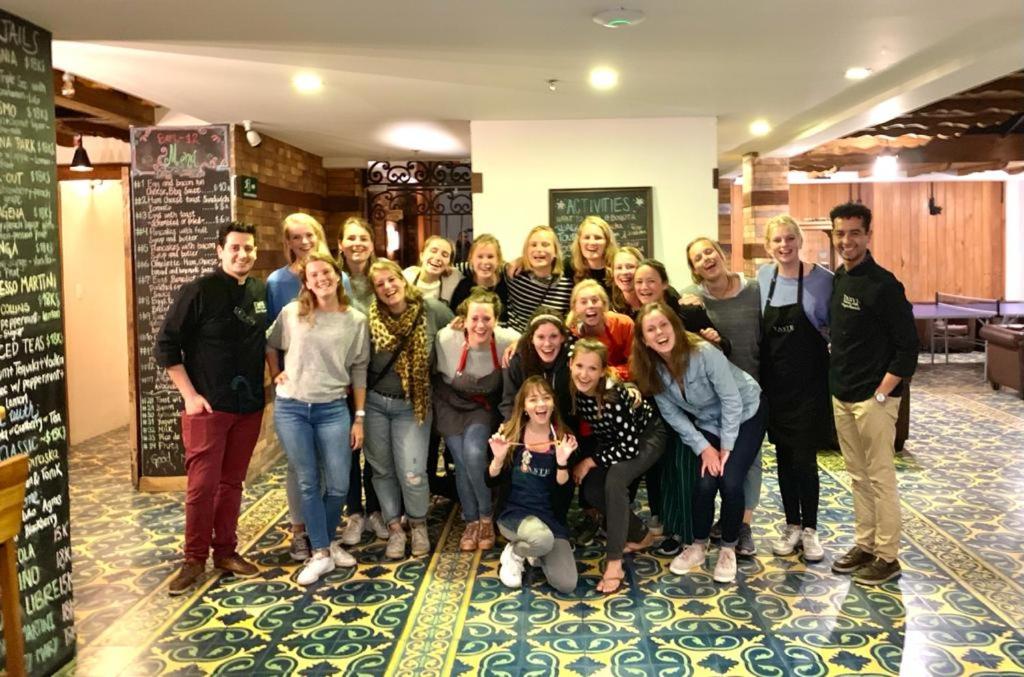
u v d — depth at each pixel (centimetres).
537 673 288
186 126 527
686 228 577
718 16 328
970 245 1238
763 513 456
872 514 366
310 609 346
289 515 439
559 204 576
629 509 383
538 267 436
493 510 440
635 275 379
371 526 441
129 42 348
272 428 595
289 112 514
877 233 1231
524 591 361
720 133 657
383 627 327
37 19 302
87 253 693
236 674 292
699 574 375
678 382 360
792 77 448
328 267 362
